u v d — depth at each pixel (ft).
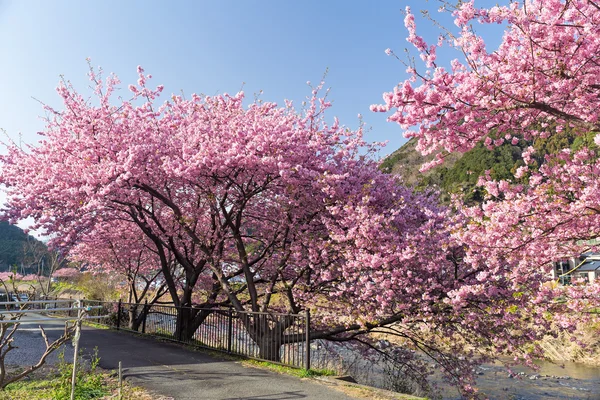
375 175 44.39
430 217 39.17
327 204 38.96
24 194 42.39
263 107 48.57
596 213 24.56
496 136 28.40
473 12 23.35
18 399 21.31
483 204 27.96
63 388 22.16
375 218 34.45
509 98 23.94
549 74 23.39
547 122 28.68
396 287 35.17
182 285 65.87
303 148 40.88
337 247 37.17
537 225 26.25
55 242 42.98
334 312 39.22
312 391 24.54
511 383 55.21
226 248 52.65
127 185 41.29
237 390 24.59
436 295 36.55
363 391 24.75
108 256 70.03
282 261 43.01
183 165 38.99
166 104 48.70
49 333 50.19
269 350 35.42
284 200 42.63
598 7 20.88
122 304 60.75
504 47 25.91
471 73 24.79
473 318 33.94
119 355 35.96
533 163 29.01
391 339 50.42
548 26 22.52
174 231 52.39
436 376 52.29
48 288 79.71
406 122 25.81
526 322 35.24
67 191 38.60
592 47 21.88
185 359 34.60
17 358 34.04
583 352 65.57
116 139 42.47
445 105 24.52
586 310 26.14
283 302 49.39
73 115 43.80
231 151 38.45
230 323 38.04
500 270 33.60
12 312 19.03
